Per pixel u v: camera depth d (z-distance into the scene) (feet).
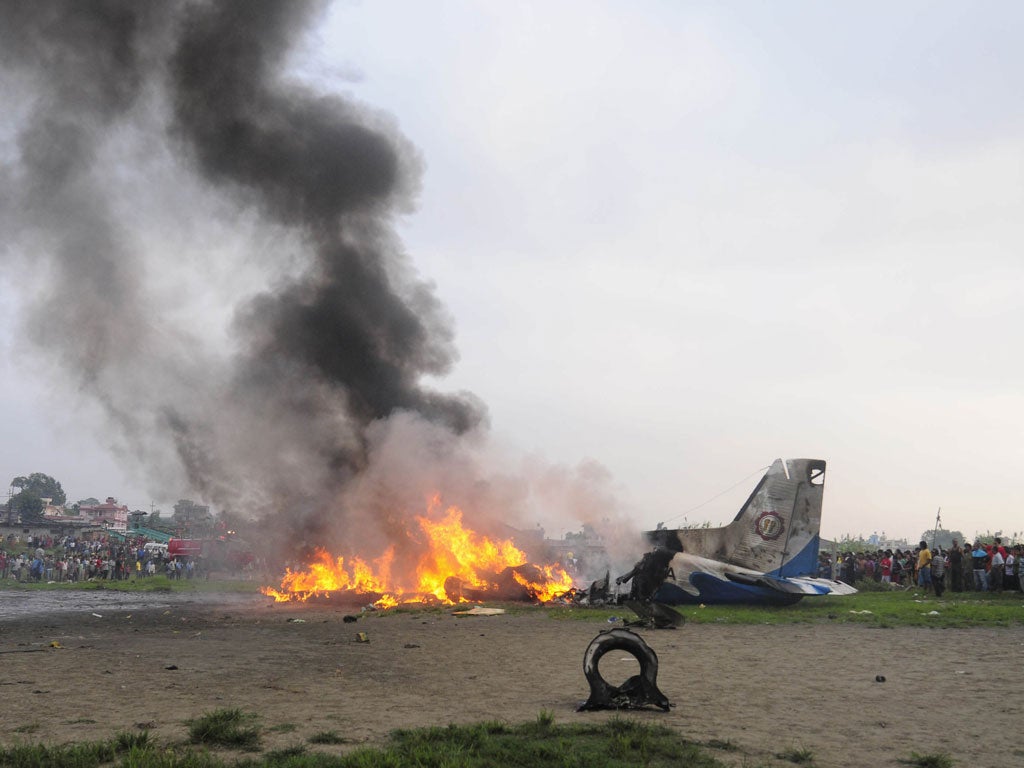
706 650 49.14
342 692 33.73
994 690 35.65
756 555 84.28
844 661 44.42
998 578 95.61
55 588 135.33
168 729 26.16
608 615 73.05
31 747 22.72
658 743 24.49
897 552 118.11
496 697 32.99
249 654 46.21
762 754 23.95
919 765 23.20
